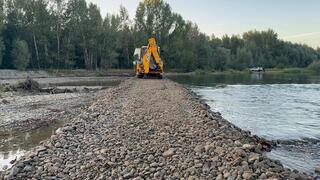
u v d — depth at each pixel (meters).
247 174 7.11
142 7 81.19
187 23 87.38
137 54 41.62
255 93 34.53
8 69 65.06
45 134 14.26
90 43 72.88
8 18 69.88
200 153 8.84
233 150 8.64
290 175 7.56
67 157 9.09
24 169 8.12
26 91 32.62
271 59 124.31
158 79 37.16
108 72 70.19
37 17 70.12
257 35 131.62
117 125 12.95
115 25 79.94
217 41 123.12
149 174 7.70
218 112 19.88
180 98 20.52
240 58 109.38
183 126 12.42
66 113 19.11
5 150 11.83
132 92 24.38
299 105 25.27
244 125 16.95
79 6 73.00
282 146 12.45
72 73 66.81
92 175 7.75
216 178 7.20
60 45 73.56
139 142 10.35
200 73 87.38
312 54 136.62
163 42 82.12
